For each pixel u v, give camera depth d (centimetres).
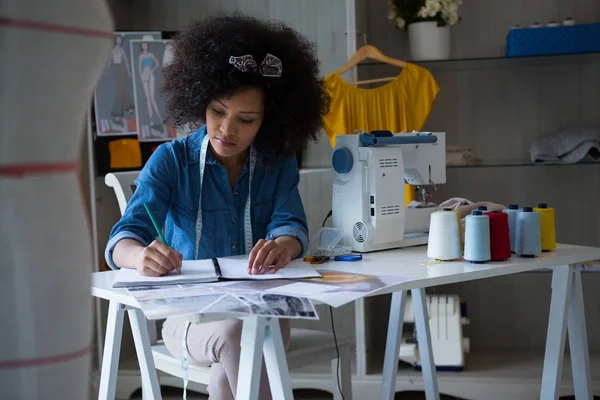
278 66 188
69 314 62
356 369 306
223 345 167
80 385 64
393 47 341
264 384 168
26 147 59
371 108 299
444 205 225
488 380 295
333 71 325
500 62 320
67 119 62
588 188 334
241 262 176
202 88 184
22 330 60
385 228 200
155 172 196
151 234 189
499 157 340
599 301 333
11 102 59
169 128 319
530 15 332
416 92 301
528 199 339
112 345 172
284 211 205
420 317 226
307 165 330
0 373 60
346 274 164
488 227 176
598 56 309
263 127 203
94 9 62
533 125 337
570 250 196
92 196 318
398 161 202
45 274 61
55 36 59
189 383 314
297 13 328
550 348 195
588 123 332
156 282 153
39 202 60
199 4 341
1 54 58
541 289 341
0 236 59
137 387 317
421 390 299
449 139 343
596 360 315
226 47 186
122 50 315
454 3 307
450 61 314
